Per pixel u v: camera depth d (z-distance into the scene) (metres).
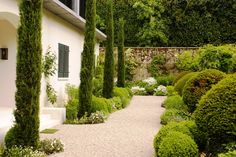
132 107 17.61
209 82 11.51
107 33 17.00
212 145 7.31
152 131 10.87
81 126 11.61
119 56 22.03
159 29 30.86
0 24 12.59
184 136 6.79
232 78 6.87
